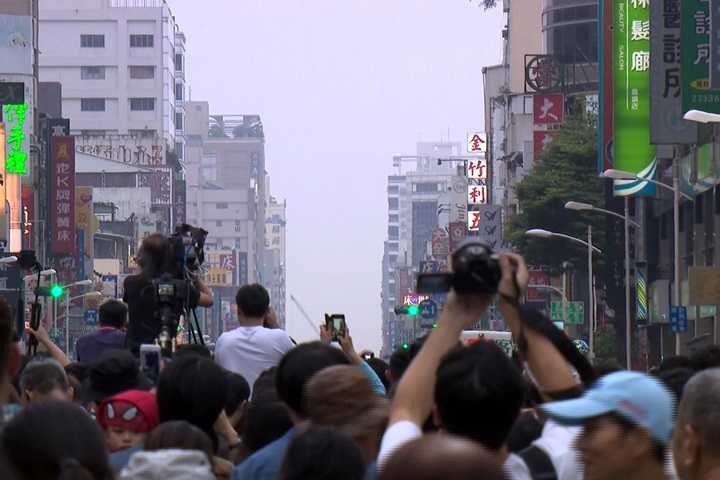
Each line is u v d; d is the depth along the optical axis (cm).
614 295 9369
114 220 18362
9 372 784
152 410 1058
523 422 1078
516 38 16962
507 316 793
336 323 1363
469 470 523
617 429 745
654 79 6556
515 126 15362
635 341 9275
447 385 766
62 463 689
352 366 880
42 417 701
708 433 775
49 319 12812
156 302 1650
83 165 19638
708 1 6219
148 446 923
